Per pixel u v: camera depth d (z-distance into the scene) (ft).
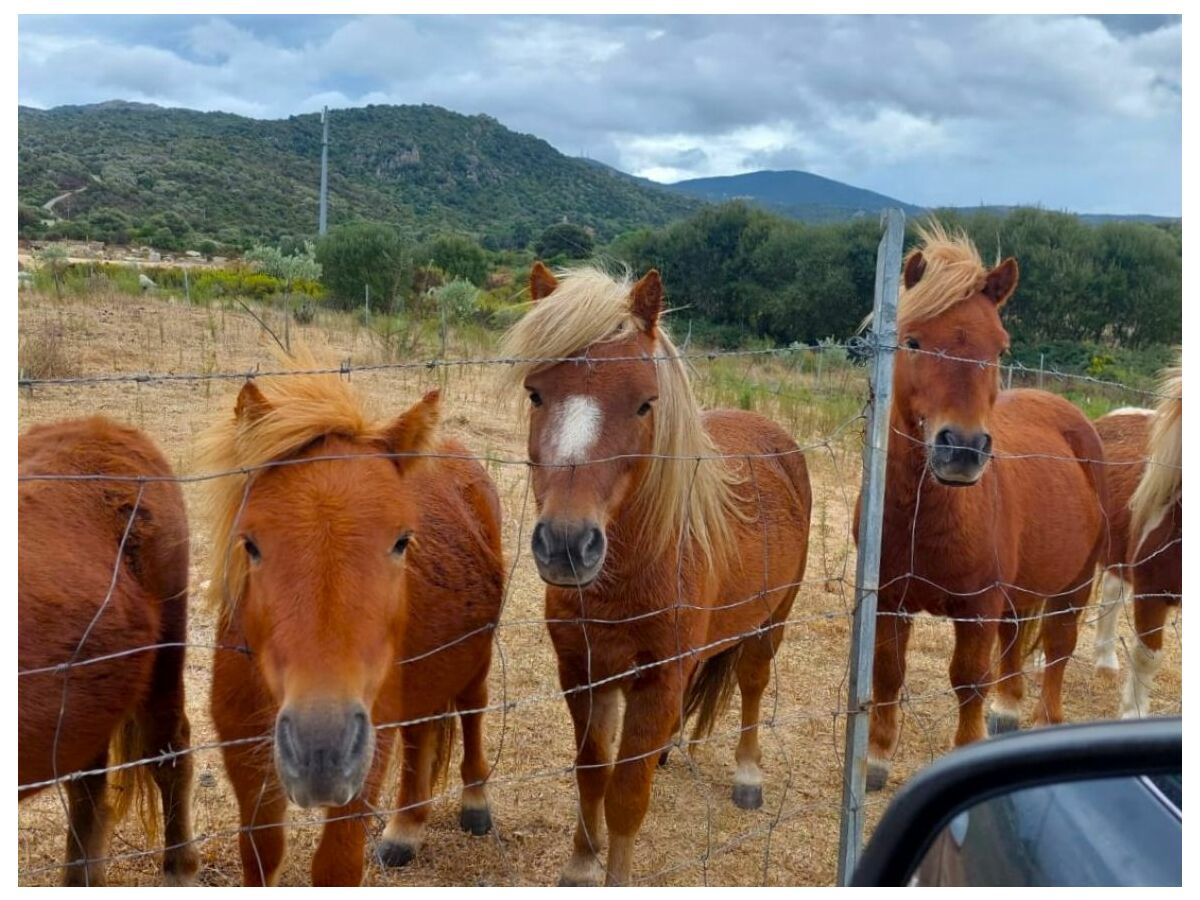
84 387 31.42
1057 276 103.60
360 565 7.77
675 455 11.06
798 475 16.14
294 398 8.81
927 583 14.23
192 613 17.93
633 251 121.60
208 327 44.88
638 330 11.02
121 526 10.41
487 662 13.11
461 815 13.69
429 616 10.93
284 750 7.14
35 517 9.57
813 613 22.25
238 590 8.75
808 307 107.55
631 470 10.68
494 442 30.96
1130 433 20.88
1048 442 17.20
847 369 63.41
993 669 17.72
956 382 13.25
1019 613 16.63
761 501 14.33
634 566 11.00
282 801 9.42
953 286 13.67
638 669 10.77
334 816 9.09
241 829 8.82
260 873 9.35
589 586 11.15
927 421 13.42
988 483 14.35
